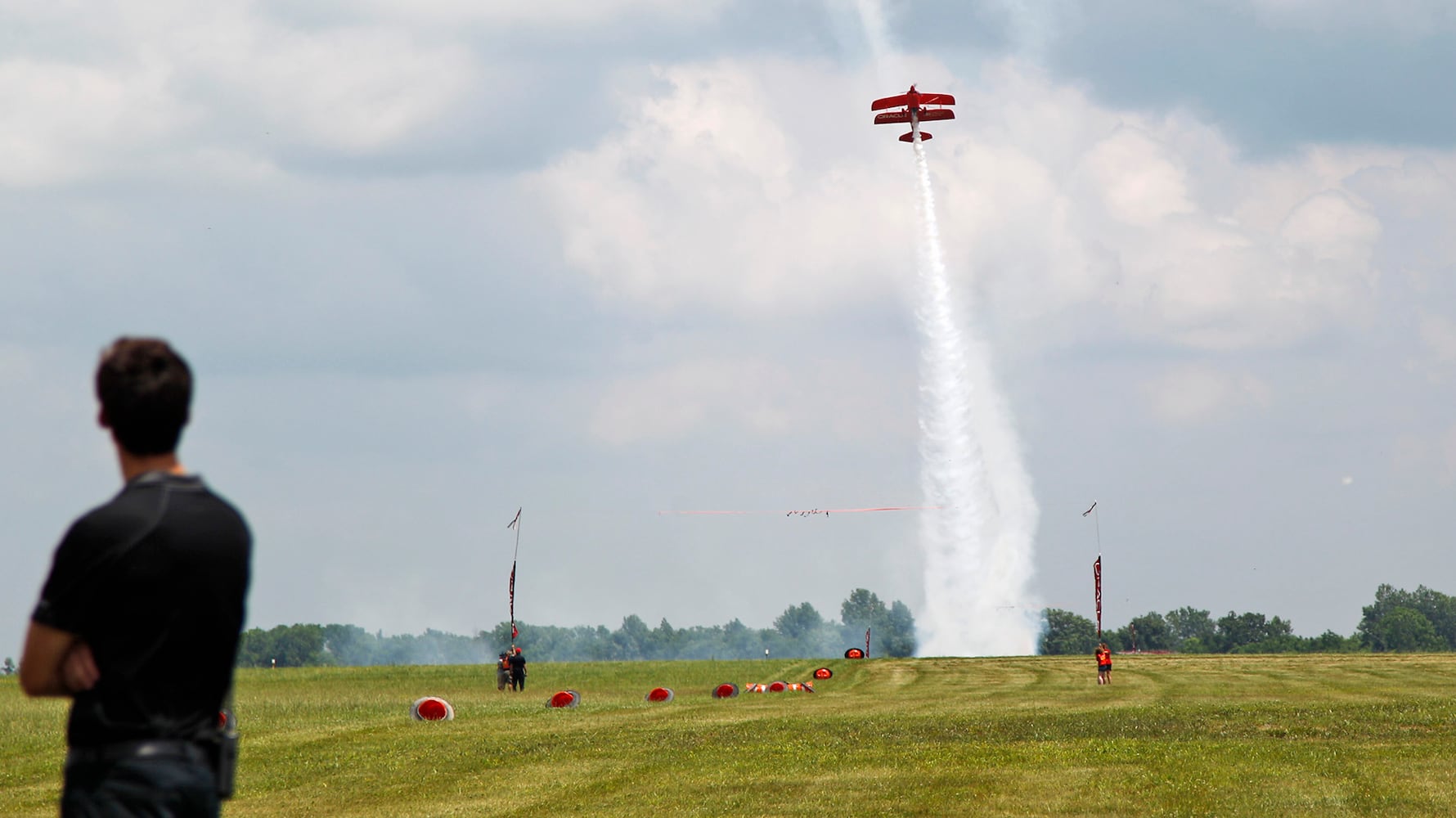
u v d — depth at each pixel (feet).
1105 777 180.96
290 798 184.75
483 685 529.45
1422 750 204.13
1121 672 532.32
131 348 48.78
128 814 46.01
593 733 258.57
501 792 186.39
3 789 196.13
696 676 578.66
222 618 48.19
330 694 462.19
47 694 47.14
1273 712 276.82
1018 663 606.96
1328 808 153.99
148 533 46.60
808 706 340.59
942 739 237.25
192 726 48.01
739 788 182.09
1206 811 154.51
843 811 161.58
